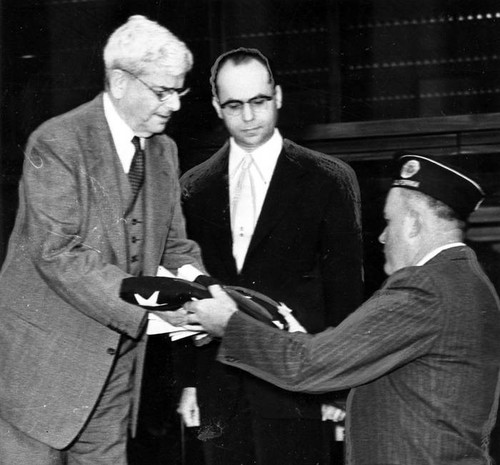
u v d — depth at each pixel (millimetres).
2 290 2434
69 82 2945
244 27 2943
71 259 2344
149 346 2773
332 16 2953
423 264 2006
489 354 1968
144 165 2525
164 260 2668
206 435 2758
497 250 2895
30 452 2414
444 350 1939
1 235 2877
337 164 2842
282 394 2711
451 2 2963
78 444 2471
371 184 2834
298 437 2715
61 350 2391
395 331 1940
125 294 2328
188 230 2787
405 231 2045
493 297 1995
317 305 2762
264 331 2074
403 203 2051
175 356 2768
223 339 2096
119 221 2418
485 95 2939
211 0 2922
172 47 2441
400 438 1941
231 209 2771
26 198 2395
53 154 2373
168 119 2697
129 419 2553
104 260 2396
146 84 2432
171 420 2768
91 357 2383
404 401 1956
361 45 2965
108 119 2457
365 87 2953
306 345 2023
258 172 2781
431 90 2959
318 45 2953
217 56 2914
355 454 1993
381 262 2787
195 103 2803
